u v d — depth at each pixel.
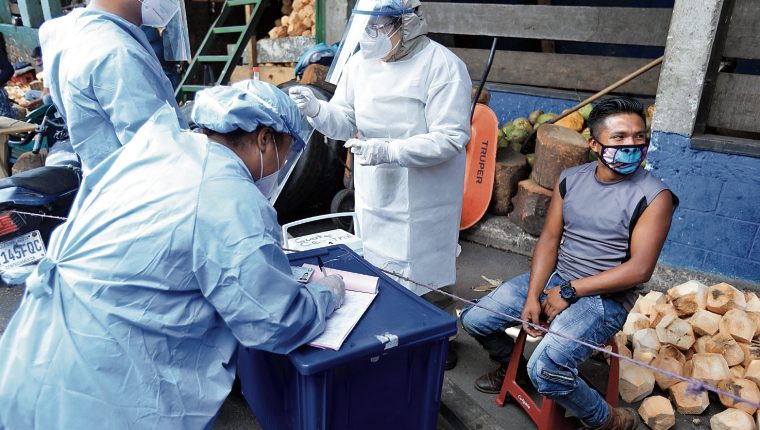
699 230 3.52
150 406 1.33
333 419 1.60
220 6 8.52
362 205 2.78
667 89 3.44
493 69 5.40
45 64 2.38
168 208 1.30
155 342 1.34
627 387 2.54
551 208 2.41
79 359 1.29
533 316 2.25
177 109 2.42
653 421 2.36
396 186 2.59
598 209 2.20
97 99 2.14
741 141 3.29
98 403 1.29
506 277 3.91
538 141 4.15
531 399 2.36
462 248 4.42
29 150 5.43
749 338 2.63
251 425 2.42
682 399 2.49
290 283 1.39
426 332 1.62
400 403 1.72
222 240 1.29
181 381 1.38
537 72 5.15
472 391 2.66
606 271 2.13
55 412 1.30
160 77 2.31
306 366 1.42
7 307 3.42
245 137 1.49
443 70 2.42
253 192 1.37
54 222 3.46
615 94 4.81
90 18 2.20
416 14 2.41
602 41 4.61
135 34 2.32
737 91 3.34
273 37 6.78
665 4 5.17
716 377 2.49
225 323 1.45
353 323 1.62
